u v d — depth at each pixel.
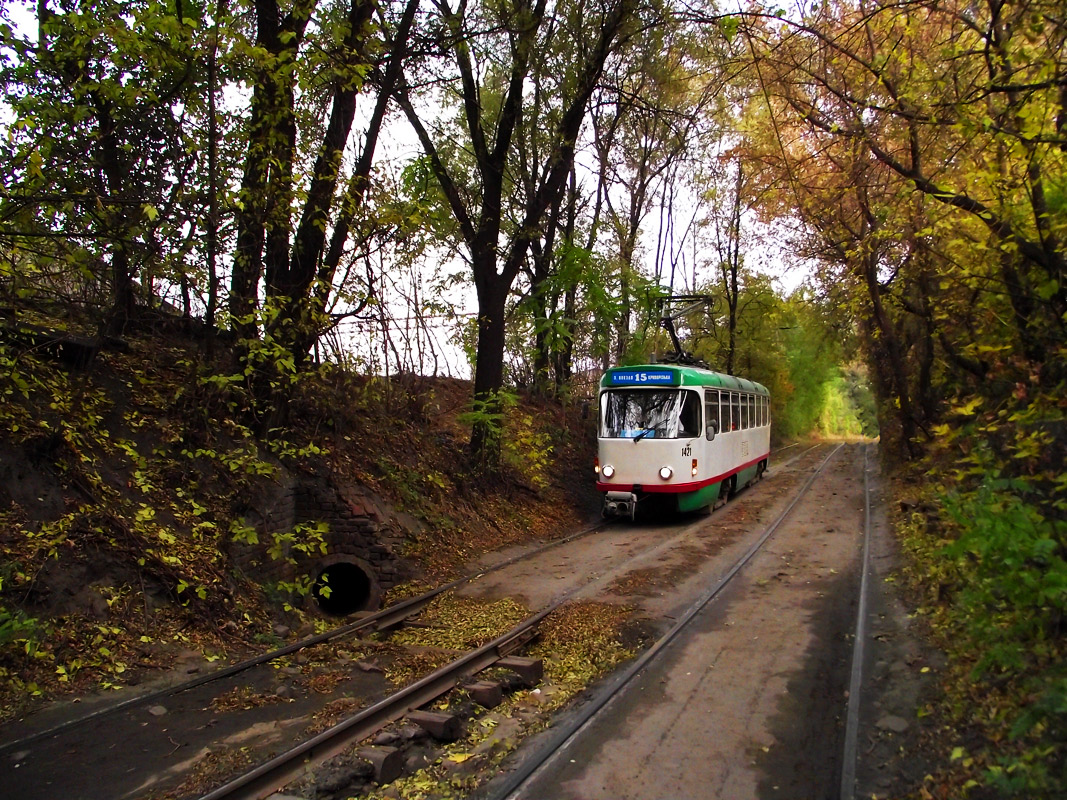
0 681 5.54
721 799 4.55
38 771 4.68
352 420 12.61
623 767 4.98
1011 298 6.74
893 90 6.93
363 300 10.42
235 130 8.41
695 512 17.56
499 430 15.36
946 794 4.28
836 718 5.79
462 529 13.12
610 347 22.44
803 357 52.66
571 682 6.73
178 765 4.85
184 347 11.06
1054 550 4.36
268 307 8.16
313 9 9.03
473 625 8.58
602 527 16.05
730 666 6.88
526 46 13.61
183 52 7.37
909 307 14.44
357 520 10.51
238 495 9.00
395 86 12.68
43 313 8.99
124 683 6.05
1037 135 5.58
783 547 12.60
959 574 7.13
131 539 7.34
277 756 4.89
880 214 10.41
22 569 6.31
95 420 8.26
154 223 7.38
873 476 24.72
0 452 6.97
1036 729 4.27
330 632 7.96
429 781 4.82
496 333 15.36
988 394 7.56
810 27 7.27
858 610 8.46
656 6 13.60
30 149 6.07
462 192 16.47
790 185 11.89
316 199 9.36
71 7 7.27
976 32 6.49
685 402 16.11
